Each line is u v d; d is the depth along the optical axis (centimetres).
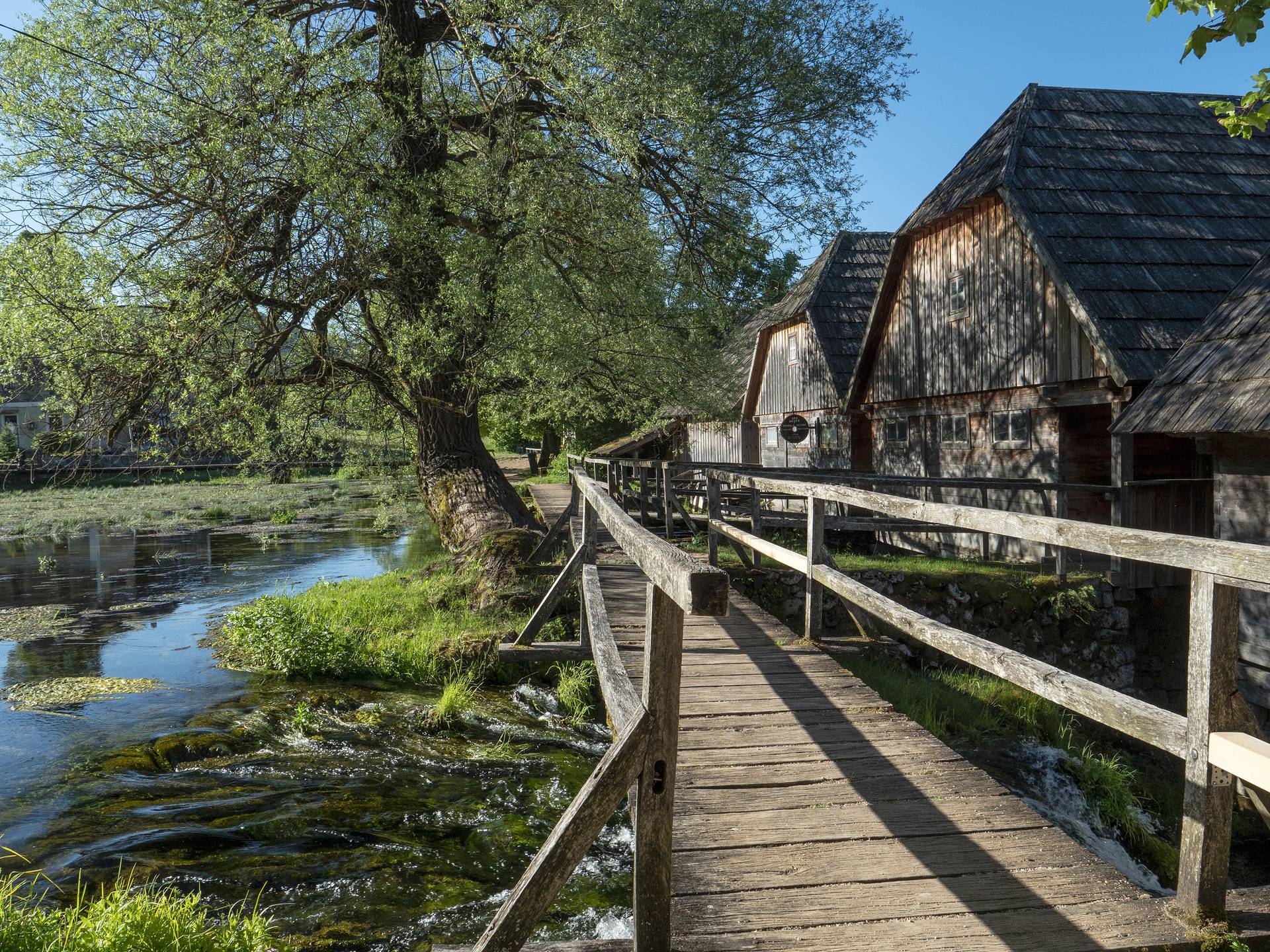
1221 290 1183
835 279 2131
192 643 1061
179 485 4103
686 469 1479
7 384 1095
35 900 449
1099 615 1116
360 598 1150
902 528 1096
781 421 2309
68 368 1081
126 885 473
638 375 1547
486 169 1264
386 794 615
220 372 1160
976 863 343
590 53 1224
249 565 1734
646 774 246
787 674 634
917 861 346
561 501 2308
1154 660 1130
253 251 1170
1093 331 1109
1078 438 1333
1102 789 720
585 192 1374
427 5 1401
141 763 660
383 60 1241
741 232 1531
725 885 325
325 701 809
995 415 1406
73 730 735
